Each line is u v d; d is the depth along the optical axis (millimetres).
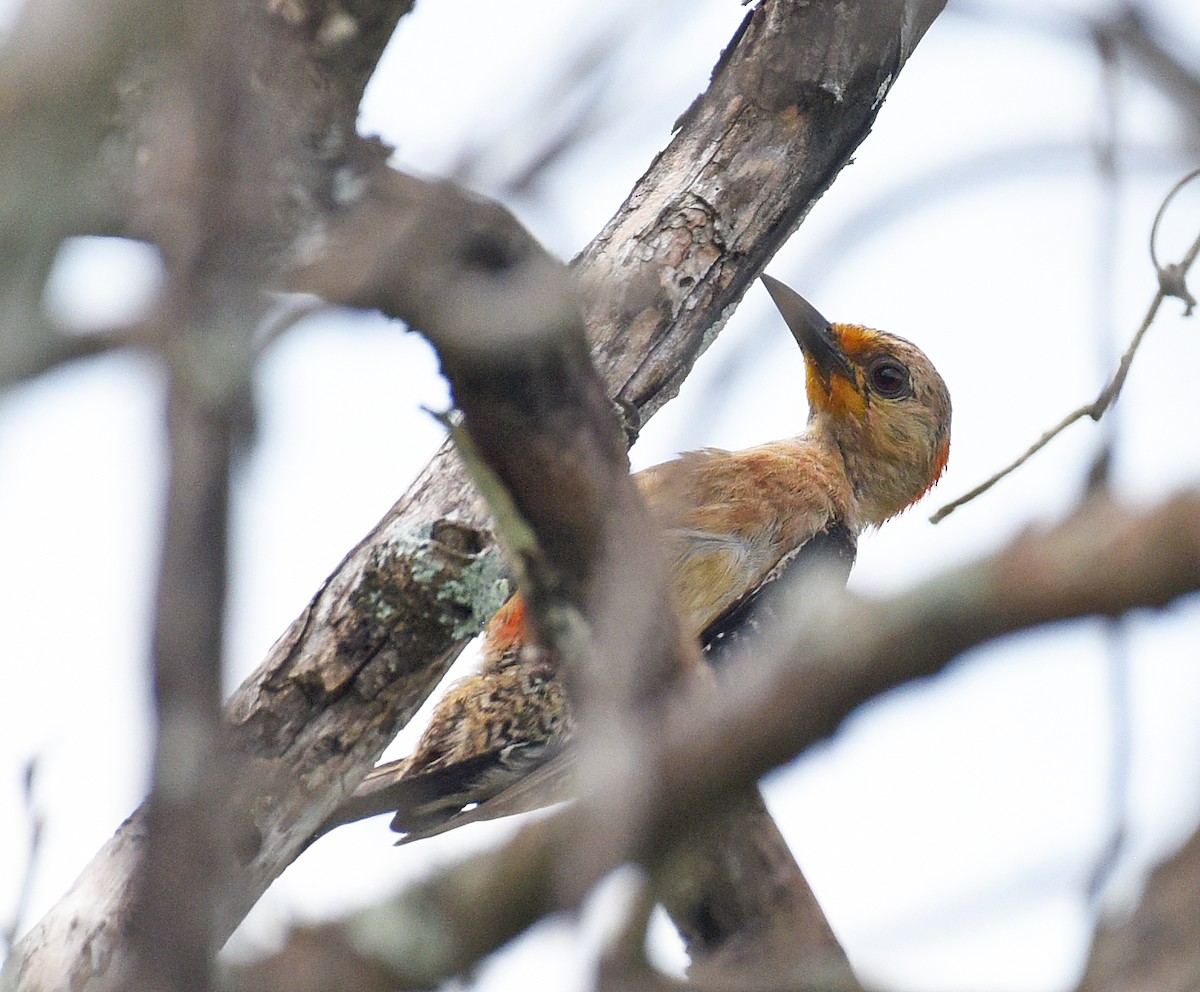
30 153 3906
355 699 9195
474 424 5520
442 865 4387
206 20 3938
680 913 5391
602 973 4164
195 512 3309
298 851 9102
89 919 8188
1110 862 4270
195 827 3336
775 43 10312
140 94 5266
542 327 5367
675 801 3898
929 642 3736
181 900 3328
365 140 6211
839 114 10289
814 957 4742
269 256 5500
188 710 3275
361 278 5379
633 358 10016
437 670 9305
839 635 3777
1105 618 3697
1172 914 4207
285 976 4254
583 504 5535
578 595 5527
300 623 9273
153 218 5082
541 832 4277
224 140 3855
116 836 8398
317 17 6652
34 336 3812
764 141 10289
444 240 5371
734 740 3846
